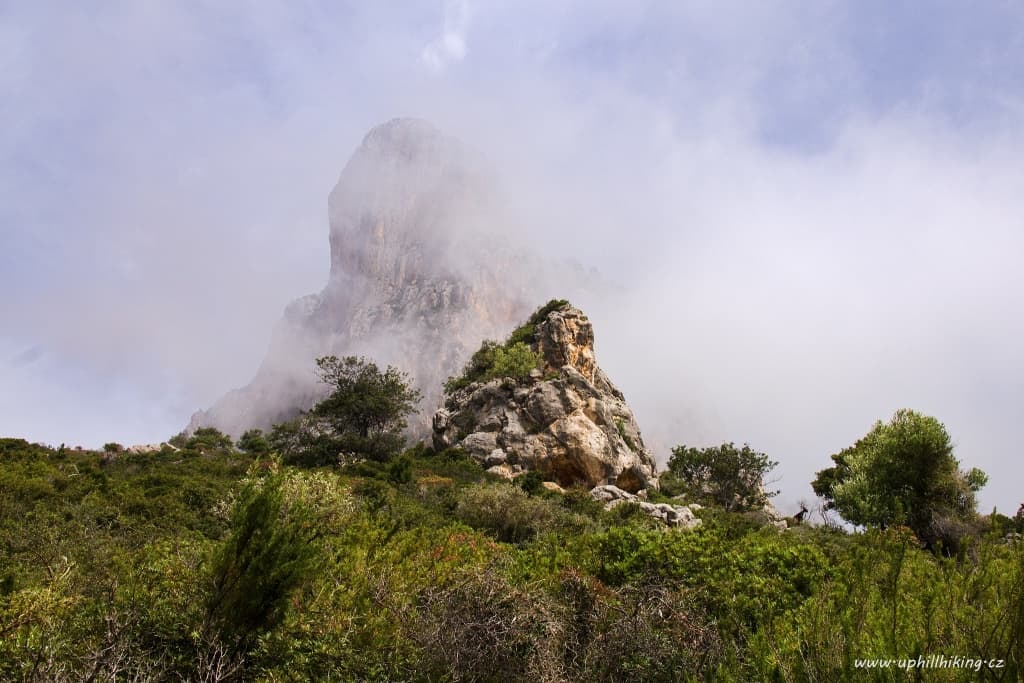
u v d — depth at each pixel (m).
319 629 7.25
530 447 44.12
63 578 7.69
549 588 9.23
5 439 34.81
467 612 7.73
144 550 10.41
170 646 6.47
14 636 6.11
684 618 8.38
